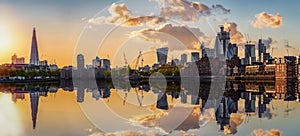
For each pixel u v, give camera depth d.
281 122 22.28
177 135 17.67
